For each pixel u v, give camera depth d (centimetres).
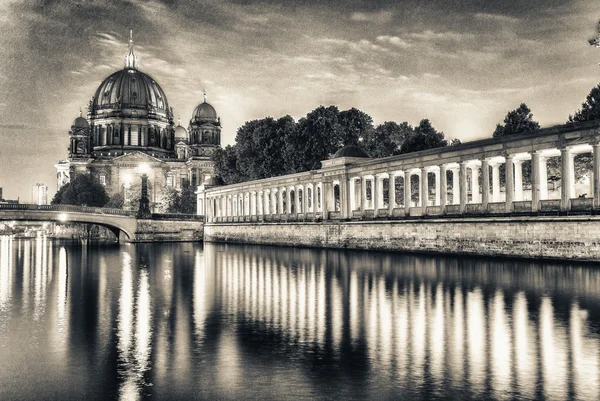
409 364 2020
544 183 6706
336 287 4022
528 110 9688
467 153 7325
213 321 2817
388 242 8444
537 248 6144
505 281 4172
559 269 4969
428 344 2291
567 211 6000
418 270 5147
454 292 3650
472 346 2250
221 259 7312
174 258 7650
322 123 12900
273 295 3688
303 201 11006
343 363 2042
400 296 3522
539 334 2439
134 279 4825
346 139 13725
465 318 2792
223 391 1770
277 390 1772
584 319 2739
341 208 9669
